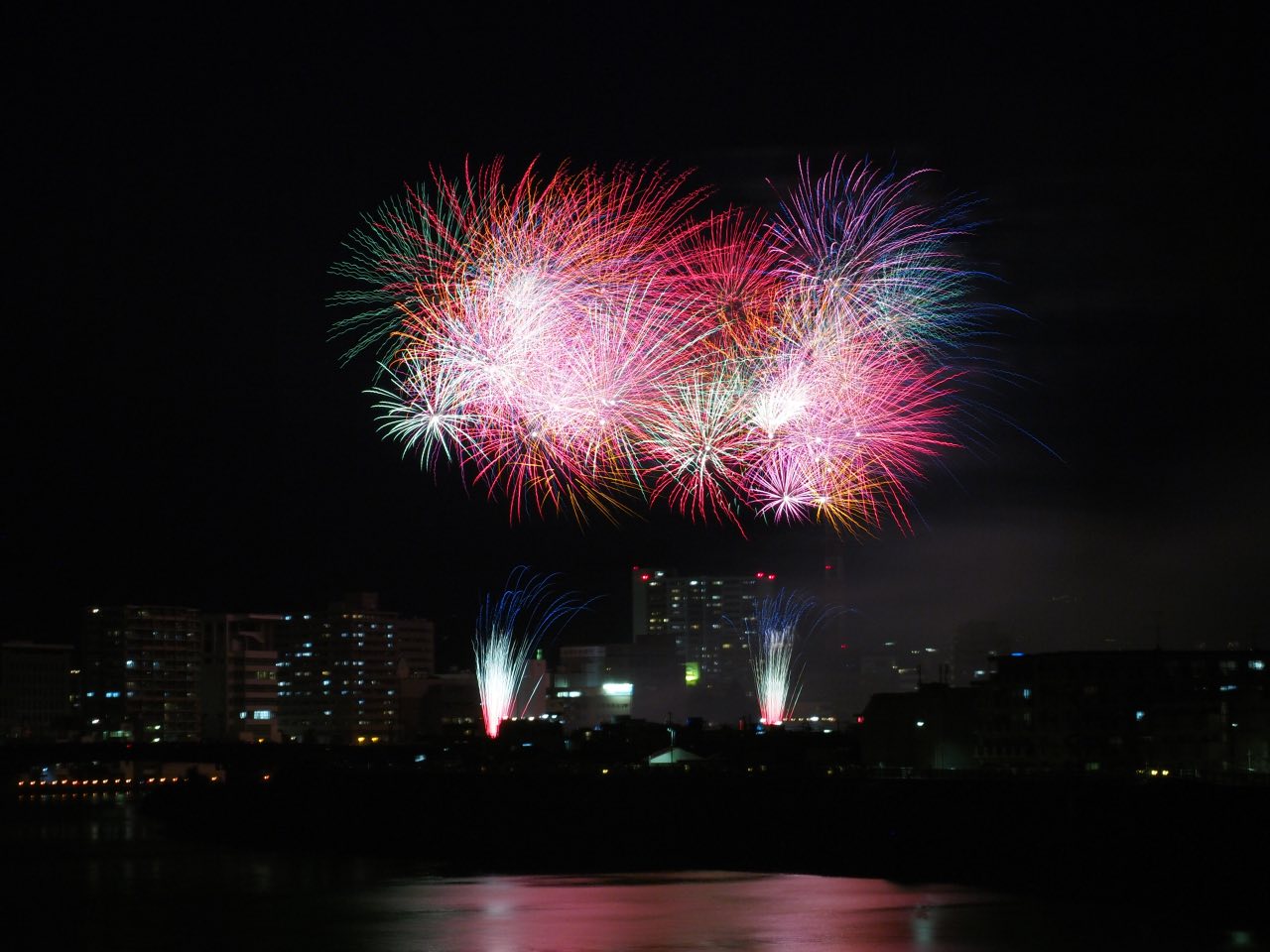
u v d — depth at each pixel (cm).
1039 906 14588
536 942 13162
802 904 15112
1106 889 15750
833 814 19400
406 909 15488
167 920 14950
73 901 16550
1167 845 15588
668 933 13462
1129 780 16650
